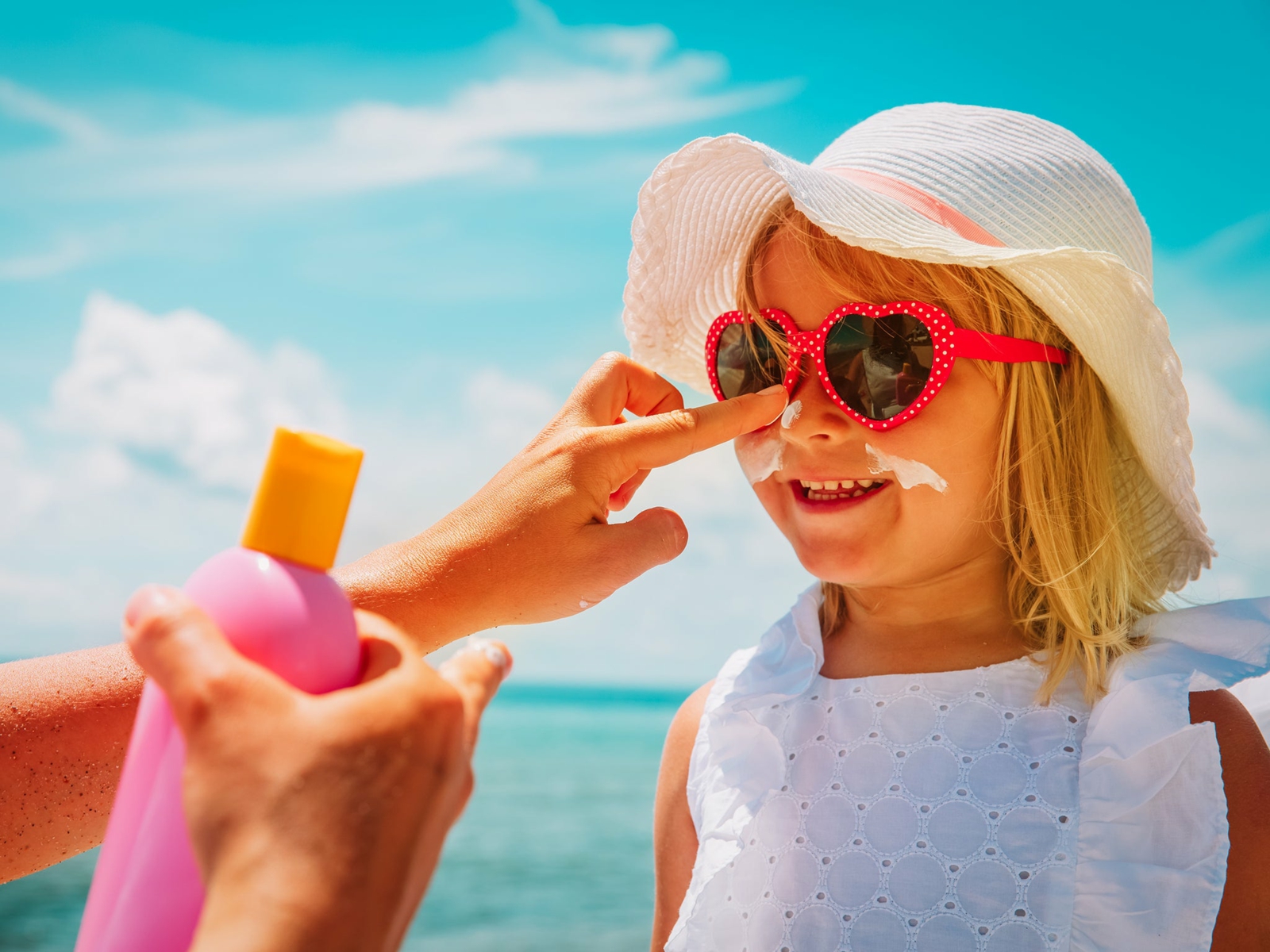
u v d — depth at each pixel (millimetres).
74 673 1205
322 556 748
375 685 628
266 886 544
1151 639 1488
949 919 1334
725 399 1727
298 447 745
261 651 674
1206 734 1290
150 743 694
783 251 1632
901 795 1456
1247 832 1291
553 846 20188
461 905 16609
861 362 1482
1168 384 1478
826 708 1610
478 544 1347
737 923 1479
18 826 1123
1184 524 1593
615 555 1366
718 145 1648
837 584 1767
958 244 1390
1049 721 1446
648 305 1953
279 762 574
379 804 575
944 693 1529
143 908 646
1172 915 1214
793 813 1521
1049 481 1526
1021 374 1521
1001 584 1591
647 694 50781
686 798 1739
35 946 13117
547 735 36406
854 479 1500
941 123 1666
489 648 749
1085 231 1615
